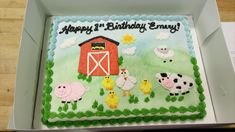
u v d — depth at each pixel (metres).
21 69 0.82
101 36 1.00
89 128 0.72
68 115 0.84
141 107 0.86
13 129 0.71
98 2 1.04
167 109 0.86
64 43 0.99
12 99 0.93
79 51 0.97
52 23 1.06
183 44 1.00
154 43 1.00
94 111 0.85
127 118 0.86
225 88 0.86
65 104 0.86
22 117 0.80
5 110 0.90
